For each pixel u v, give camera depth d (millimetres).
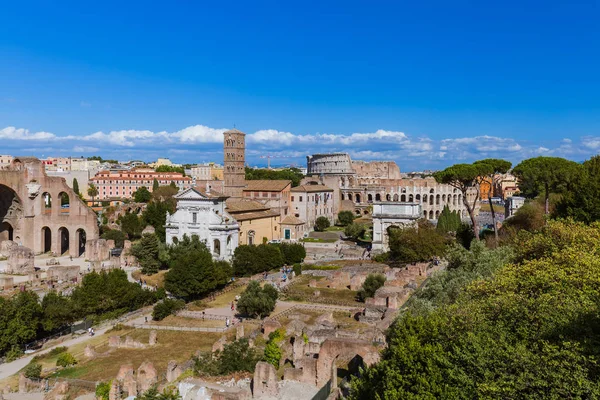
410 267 102312
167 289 96375
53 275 113875
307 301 93562
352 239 159625
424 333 37188
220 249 127812
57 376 62438
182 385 50156
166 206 171750
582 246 49656
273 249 120875
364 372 39062
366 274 101188
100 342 76000
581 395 27359
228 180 174875
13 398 57375
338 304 90250
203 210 128875
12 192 148125
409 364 32875
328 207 199375
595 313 32250
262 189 172750
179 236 132375
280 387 49656
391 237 124125
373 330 62031
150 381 55594
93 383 58812
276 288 97875
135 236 163000
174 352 69375
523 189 115438
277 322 73562
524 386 28250
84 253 149250
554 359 28969
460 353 31781
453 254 74375
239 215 140250
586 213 78875
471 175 106625
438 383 31594
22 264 119000
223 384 50500
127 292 90000
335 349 50250
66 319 80250
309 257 135250
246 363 55406
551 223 62094
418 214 136250
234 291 103250
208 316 86625
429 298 60875
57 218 145375
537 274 41000
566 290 37656
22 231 146250
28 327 73625
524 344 31453
